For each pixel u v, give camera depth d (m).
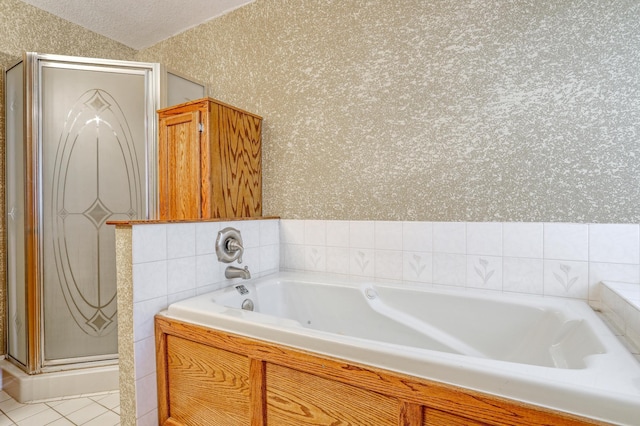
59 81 1.85
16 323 1.93
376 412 0.84
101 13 2.24
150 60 2.63
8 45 2.05
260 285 1.71
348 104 1.81
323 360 0.91
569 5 1.33
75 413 1.60
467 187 1.52
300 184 1.97
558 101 1.35
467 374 0.74
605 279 1.28
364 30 1.75
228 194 1.84
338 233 1.85
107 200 1.92
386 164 1.71
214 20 2.29
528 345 1.27
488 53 1.47
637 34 1.23
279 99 2.03
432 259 1.60
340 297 1.67
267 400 1.02
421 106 1.61
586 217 1.31
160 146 1.92
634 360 0.77
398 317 1.56
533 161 1.40
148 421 1.26
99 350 1.88
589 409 0.63
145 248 1.28
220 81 2.27
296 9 1.96
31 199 1.77
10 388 1.77
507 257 1.45
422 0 1.60
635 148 1.24
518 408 0.68
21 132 1.88
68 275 1.84
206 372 1.17
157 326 1.29
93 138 1.90
